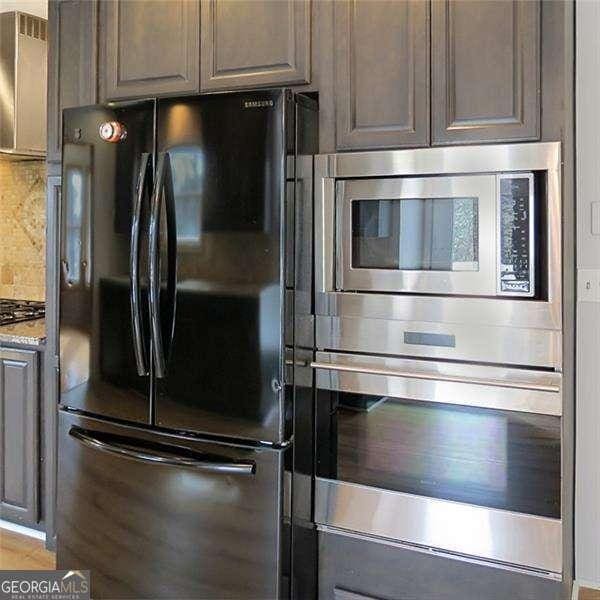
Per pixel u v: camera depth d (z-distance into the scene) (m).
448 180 1.68
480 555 1.69
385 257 1.78
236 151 1.75
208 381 1.80
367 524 1.83
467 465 1.69
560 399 1.58
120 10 2.22
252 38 2.00
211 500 1.82
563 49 1.59
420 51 1.73
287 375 1.74
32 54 3.03
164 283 1.84
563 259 1.61
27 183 3.32
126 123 1.91
